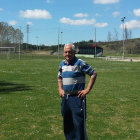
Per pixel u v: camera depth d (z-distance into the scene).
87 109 8.53
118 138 5.79
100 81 17.09
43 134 5.91
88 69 4.71
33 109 8.29
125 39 102.44
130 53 93.94
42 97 10.57
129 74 22.56
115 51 105.38
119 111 8.34
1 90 12.32
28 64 31.95
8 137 5.67
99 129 6.39
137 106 9.16
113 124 6.84
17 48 104.94
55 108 8.49
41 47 129.38
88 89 4.66
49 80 17.05
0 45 94.44
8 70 23.17
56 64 33.16
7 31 100.12
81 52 95.50
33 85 14.43
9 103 9.15
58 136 5.79
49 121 6.94
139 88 13.99
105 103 9.57
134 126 6.72
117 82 16.72
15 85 14.29
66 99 4.78
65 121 4.98
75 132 4.96
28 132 6.02
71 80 4.71
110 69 27.47
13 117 7.27
